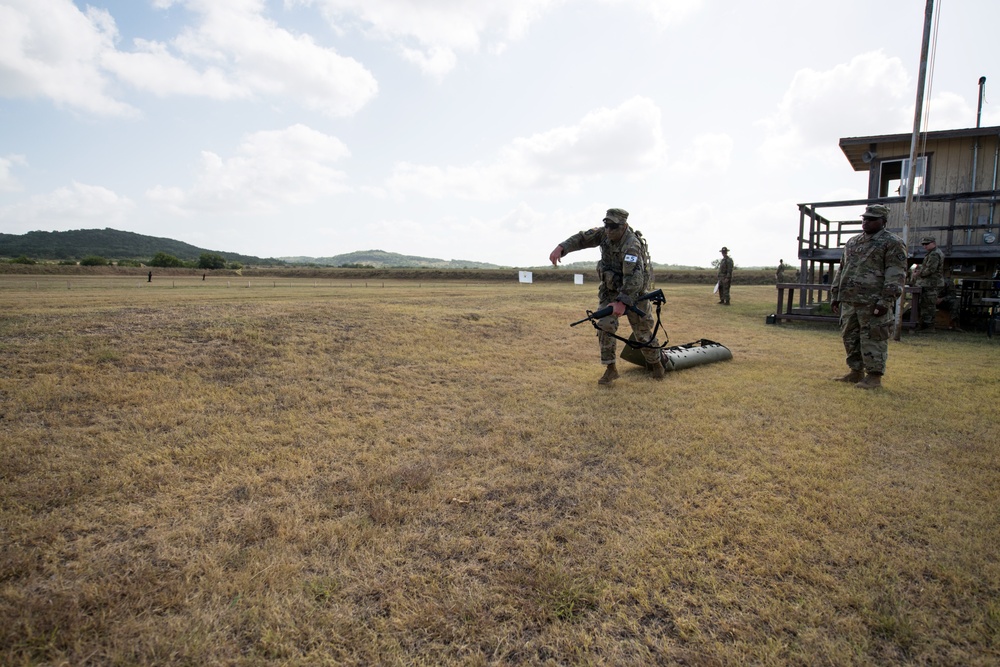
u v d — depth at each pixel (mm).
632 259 5613
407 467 3623
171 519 2906
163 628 2082
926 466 3631
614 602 2256
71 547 2615
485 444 4086
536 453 3924
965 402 5180
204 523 2865
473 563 2539
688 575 2430
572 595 2299
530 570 2477
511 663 1938
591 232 5910
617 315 5523
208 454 3742
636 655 1973
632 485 3369
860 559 2527
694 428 4414
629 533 2789
